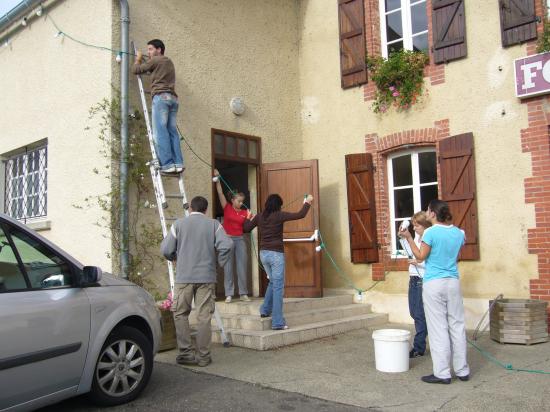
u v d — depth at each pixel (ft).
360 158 30.12
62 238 27.02
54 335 13.03
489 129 25.94
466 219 26.09
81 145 26.13
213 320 24.63
